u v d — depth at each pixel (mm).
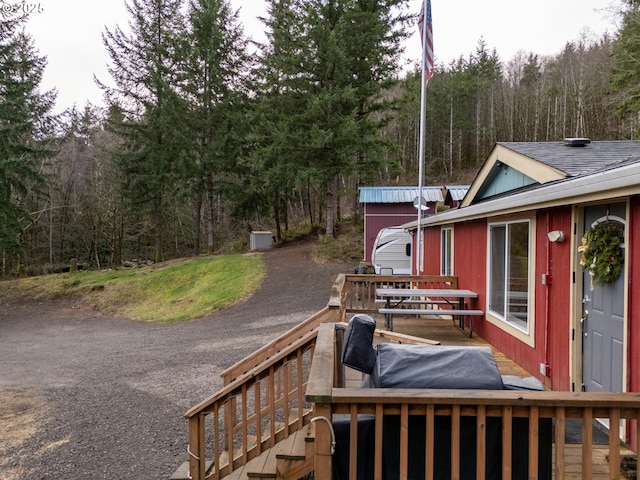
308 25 18250
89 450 4918
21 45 22391
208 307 14305
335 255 18812
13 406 6500
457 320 8508
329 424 2191
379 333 3912
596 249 3814
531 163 6496
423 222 11219
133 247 30219
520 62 47688
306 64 18297
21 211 19922
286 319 11461
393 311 7109
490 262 6762
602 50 37031
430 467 2174
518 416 2148
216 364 8109
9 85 19609
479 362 2518
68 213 28047
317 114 17656
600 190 3201
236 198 22828
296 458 3555
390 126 40156
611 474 2072
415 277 8680
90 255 28484
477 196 9672
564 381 4469
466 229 8109
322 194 25469
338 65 17438
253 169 22547
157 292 17297
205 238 31031
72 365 9070
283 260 18688
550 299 4797
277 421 5324
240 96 22203
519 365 5598
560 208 4578
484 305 7035
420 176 11305
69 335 12836
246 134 21984
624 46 15352
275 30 20000
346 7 18172
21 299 18562
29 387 7484
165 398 6492
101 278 19891
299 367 3658
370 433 2404
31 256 27609
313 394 2164
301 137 17906
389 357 2604
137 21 21953
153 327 13016
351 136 17141
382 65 18875
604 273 3703
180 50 21281
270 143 20766
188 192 21734
